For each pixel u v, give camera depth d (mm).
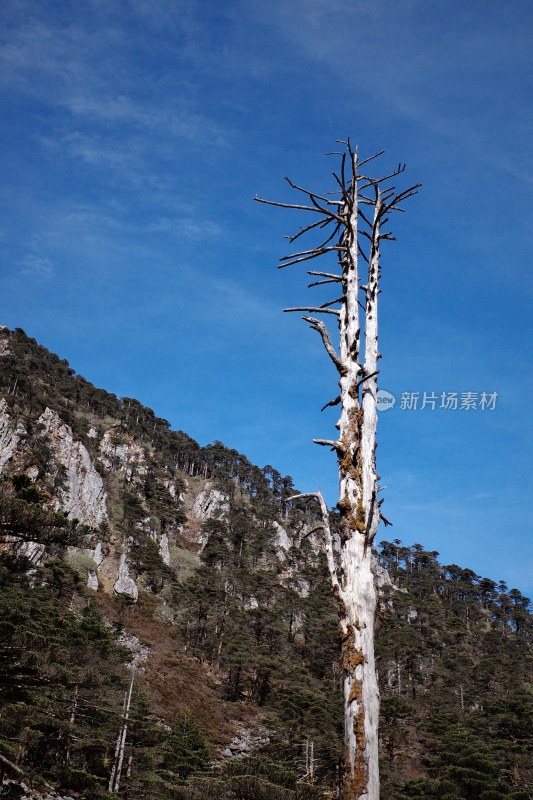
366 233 7883
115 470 100688
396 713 41906
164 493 104125
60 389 115125
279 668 56219
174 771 33188
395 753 40844
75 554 67062
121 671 32125
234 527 104562
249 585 80625
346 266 7547
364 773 5012
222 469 131375
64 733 24406
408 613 86562
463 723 46250
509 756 39188
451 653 69438
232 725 45906
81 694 25312
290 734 39750
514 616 100312
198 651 59375
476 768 36438
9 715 21250
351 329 7031
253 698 54344
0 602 32906
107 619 57750
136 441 114375
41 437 76438
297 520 117875
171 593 71938
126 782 28141
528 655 78000
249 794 24984
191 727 37188
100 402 121375
